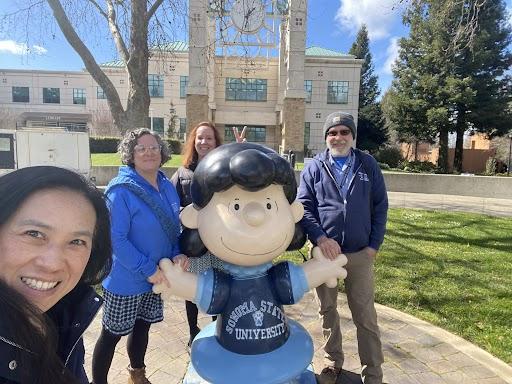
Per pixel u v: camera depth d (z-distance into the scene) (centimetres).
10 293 104
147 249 246
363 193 272
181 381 303
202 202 196
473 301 457
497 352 347
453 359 336
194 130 352
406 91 2784
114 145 2367
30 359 110
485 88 2583
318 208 281
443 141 2761
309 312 428
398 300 456
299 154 2480
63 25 701
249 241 187
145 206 246
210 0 968
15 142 961
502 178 1316
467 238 766
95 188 129
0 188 109
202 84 2295
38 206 109
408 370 319
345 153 283
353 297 279
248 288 206
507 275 548
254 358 196
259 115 3120
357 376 311
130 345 283
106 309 257
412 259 620
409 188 1395
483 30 2414
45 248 110
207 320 402
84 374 165
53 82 3941
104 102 3906
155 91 3494
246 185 180
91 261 136
